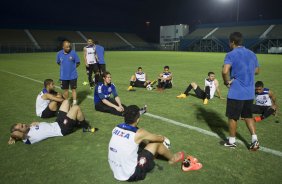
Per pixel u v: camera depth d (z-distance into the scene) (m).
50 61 23.00
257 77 12.80
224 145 4.55
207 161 4.02
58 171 3.76
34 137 4.57
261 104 6.31
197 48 49.25
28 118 6.14
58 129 4.82
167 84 9.85
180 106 7.18
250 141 4.76
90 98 8.24
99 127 5.48
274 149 4.43
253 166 3.87
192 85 8.02
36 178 3.60
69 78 7.25
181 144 4.63
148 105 7.30
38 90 9.48
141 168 3.35
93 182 3.49
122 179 3.37
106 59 25.67
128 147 3.27
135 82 9.95
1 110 6.82
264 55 33.91
